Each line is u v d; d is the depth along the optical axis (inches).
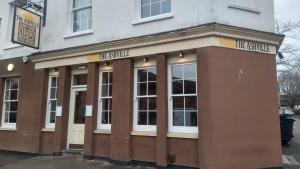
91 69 508.1
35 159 514.0
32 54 570.6
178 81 438.3
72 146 529.3
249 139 409.1
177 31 419.5
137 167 441.4
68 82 542.6
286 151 589.0
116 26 493.4
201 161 390.9
